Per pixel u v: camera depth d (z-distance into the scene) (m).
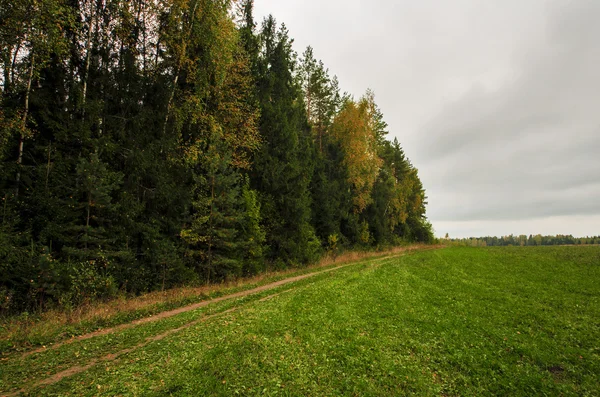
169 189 19.94
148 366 7.96
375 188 55.56
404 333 10.96
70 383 7.18
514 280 22.44
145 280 17.70
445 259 34.06
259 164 28.05
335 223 41.22
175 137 20.97
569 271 26.42
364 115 46.41
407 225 71.62
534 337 11.12
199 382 7.12
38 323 11.37
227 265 21.70
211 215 20.84
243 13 30.33
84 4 18.08
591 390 7.64
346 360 8.57
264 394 6.86
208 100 24.22
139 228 18.12
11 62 14.70
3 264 12.38
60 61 15.88
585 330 12.01
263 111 29.42
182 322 12.12
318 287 17.69
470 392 7.39
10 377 7.51
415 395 7.12
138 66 21.14
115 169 18.36
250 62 29.08
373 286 18.11
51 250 14.73
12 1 12.76
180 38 21.05
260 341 9.44
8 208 13.62
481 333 11.32
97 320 12.28
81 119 17.23
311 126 44.75
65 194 15.48
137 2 19.86
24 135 14.43
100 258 15.76
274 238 28.23
